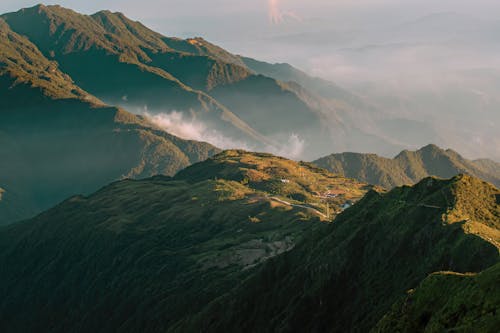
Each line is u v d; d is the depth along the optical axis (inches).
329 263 7313.0
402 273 6412.4
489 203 7052.2
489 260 5442.9
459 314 4047.7
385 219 7337.6
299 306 7130.9
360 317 6368.1
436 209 6899.6
